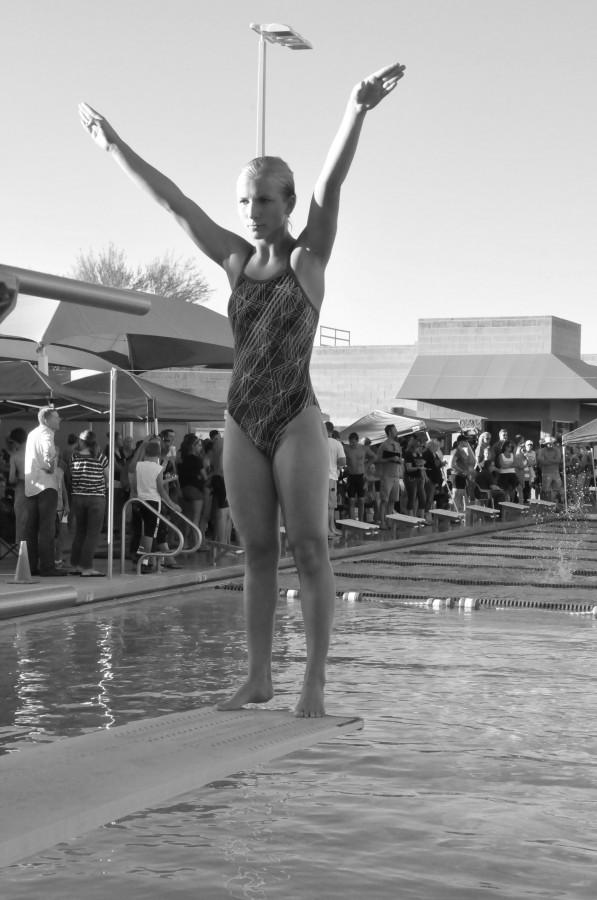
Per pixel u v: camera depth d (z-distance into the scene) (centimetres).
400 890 348
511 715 615
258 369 471
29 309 1223
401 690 689
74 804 374
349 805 434
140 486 1334
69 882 350
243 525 498
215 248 488
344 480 2311
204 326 1494
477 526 2391
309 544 488
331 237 470
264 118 2022
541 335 4300
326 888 349
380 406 4609
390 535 2123
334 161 453
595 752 532
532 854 384
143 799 390
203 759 431
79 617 1048
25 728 593
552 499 3173
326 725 496
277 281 467
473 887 352
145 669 775
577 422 4534
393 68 430
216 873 359
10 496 1745
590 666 787
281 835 396
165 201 487
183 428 2641
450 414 4406
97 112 481
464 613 1098
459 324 4403
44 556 1302
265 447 475
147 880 352
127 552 1658
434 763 503
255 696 525
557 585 1338
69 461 1658
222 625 998
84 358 1936
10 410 1836
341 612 1100
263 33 1992
